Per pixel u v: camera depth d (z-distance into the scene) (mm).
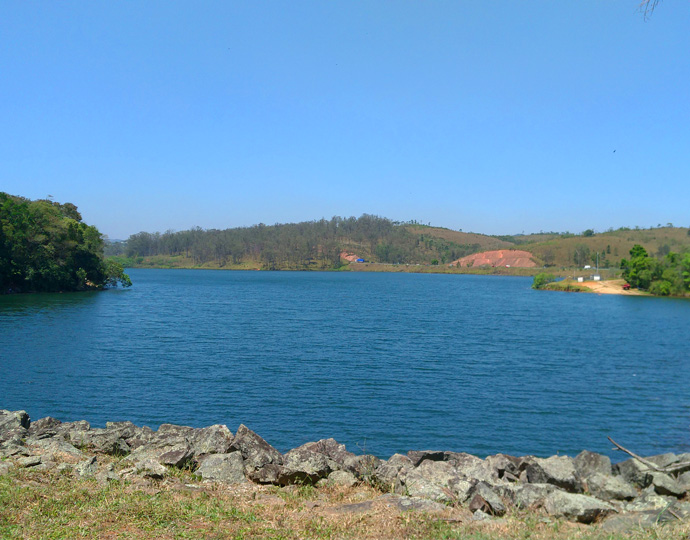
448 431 25344
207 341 52219
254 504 9734
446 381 35875
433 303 109125
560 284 166000
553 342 56469
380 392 32250
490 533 8328
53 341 49969
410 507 9680
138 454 12477
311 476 11219
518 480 11875
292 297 118750
